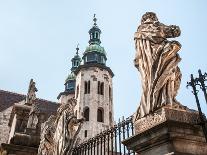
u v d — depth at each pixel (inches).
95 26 2615.7
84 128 1924.2
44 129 602.2
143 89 255.6
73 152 527.8
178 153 205.0
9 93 1422.2
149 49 263.4
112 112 2160.4
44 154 566.3
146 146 225.1
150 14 285.0
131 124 336.5
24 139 621.3
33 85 795.4
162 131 213.8
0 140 1085.1
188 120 225.1
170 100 237.8
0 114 1221.1
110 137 426.6
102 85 2192.4
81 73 2229.3
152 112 237.9
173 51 254.2
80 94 2117.4
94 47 2401.6
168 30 271.9
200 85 235.3
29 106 735.1
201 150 213.3
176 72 251.3
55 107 1432.1
